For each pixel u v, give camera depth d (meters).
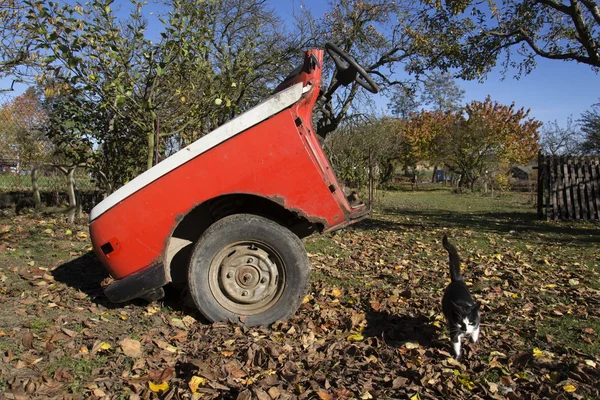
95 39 6.39
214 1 7.04
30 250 6.95
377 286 6.19
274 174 4.43
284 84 5.11
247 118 4.38
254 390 3.23
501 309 5.29
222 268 4.55
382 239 10.15
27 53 6.58
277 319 4.56
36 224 8.62
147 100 6.75
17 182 11.02
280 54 13.24
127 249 4.53
